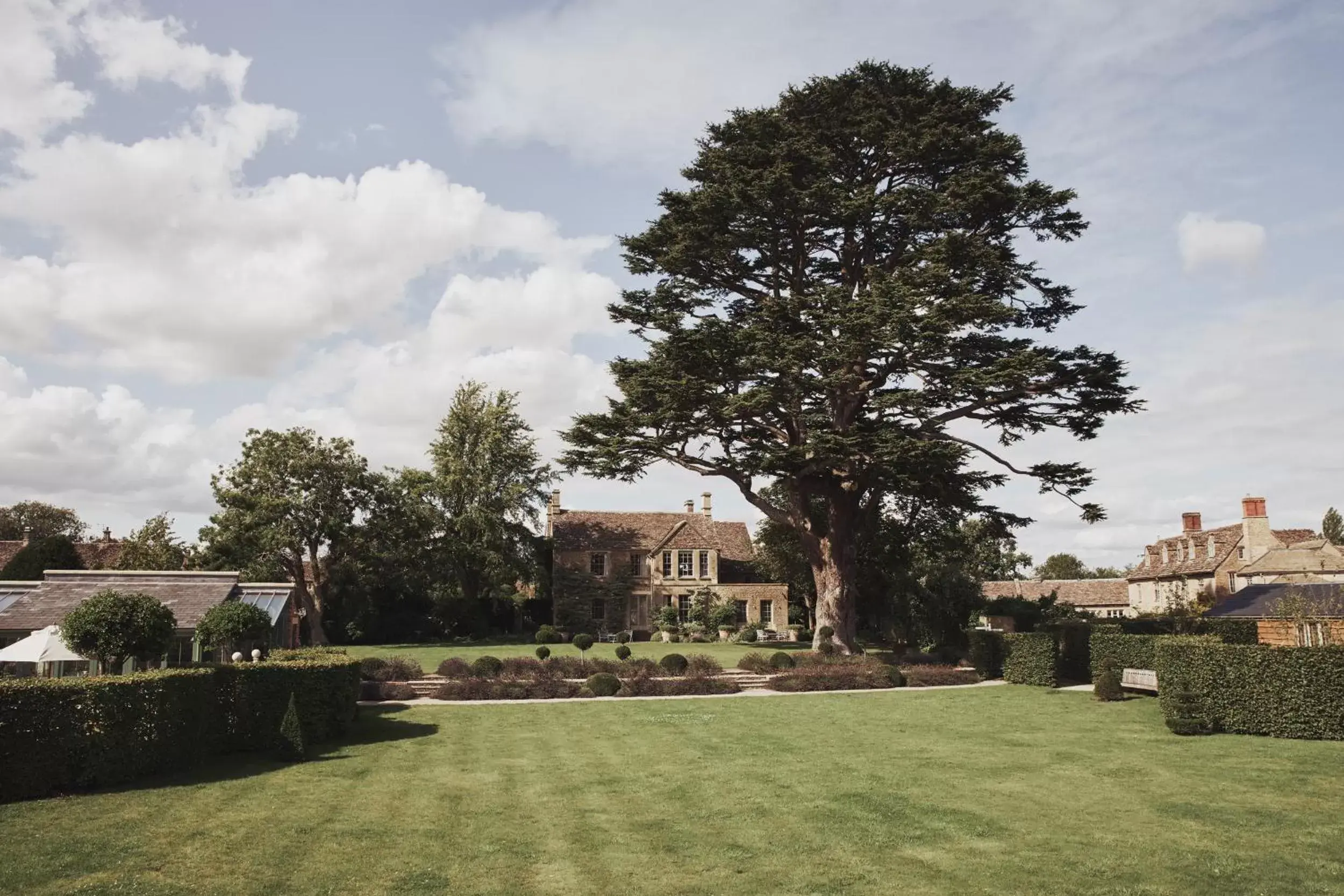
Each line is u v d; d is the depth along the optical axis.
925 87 34.84
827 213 34.69
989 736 19.39
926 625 44.88
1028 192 32.97
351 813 12.77
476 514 55.78
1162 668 20.12
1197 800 13.12
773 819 12.52
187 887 9.49
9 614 26.28
